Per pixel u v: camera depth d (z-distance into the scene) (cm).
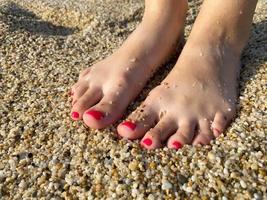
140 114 21
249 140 20
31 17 36
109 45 31
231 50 24
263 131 20
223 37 24
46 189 19
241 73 24
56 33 34
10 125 22
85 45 31
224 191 18
